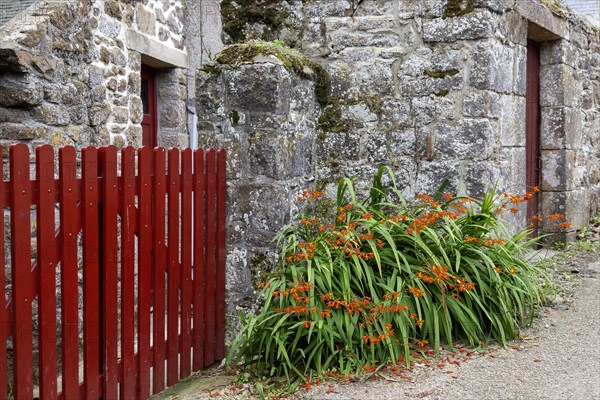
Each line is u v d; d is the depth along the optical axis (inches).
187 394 127.1
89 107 216.1
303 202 161.6
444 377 119.0
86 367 112.5
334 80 174.4
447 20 164.9
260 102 144.7
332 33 174.1
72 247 108.8
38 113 187.3
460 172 165.2
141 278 123.8
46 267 104.7
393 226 140.6
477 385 115.6
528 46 231.9
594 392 110.6
